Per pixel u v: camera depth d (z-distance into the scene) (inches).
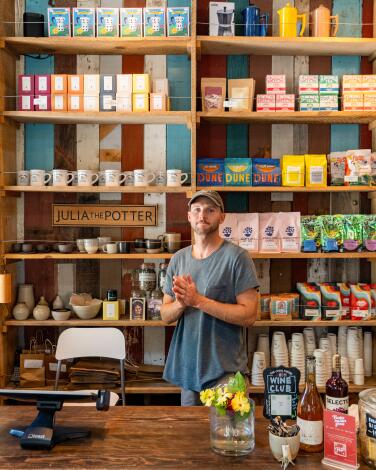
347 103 119.3
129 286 131.2
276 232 119.8
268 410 59.0
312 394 59.1
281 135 130.3
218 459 56.4
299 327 130.3
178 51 126.3
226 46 122.2
